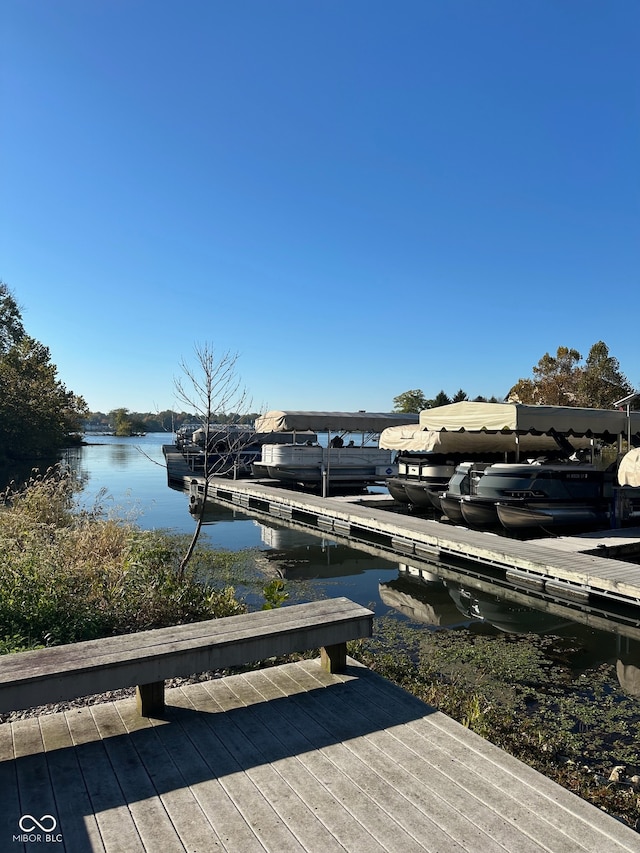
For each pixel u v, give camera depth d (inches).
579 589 335.9
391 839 97.2
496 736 173.6
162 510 753.6
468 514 517.0
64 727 136.1
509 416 502.0
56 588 237.6
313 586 382.9
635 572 337.4
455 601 356.5
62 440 2160.4
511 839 97.1
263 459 902.4
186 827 100.2
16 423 1697.8
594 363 1596.9
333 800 108.0
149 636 148.7
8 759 122.2
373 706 146.8
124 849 94.7
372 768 118.7
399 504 698.2
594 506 506.3
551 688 222.5
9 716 164.9
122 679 131.9
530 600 363.3
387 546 495.8
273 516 687.1
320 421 820.6
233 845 95.7
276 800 107.9
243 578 393.7
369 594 367.6
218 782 113.7
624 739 181.2
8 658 132.7
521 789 111.7
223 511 751.7
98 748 126.6
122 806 106.0
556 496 496.4
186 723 137.9
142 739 130.4
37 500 419.8
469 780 114.4
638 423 549.3
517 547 406.6
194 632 151.6
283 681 162.9
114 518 377.7
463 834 98.3
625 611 319.0
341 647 169.0
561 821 101.9
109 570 273.9
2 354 1907.0
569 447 590.6
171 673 137.7
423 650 263.3
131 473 1406.3
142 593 258.8
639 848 95.0
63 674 124.9
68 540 319.9
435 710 145.1
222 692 155.5
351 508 596.1
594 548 409.7
